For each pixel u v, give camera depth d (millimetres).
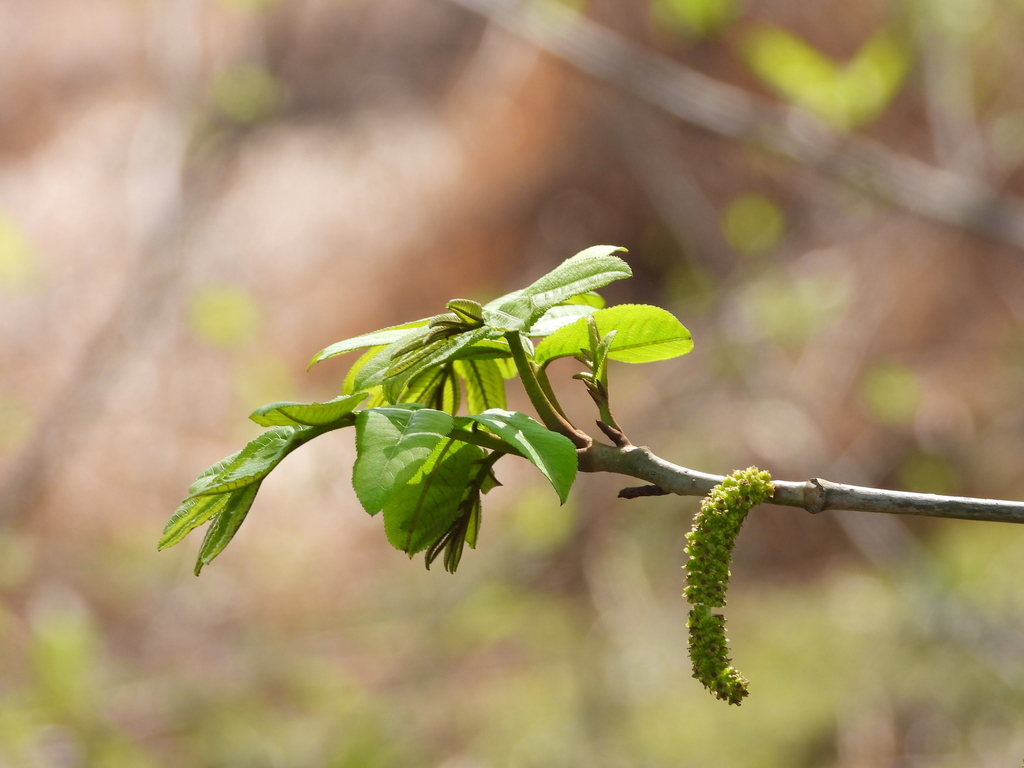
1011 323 8039
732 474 1426
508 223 10867
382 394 1570
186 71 9852
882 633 6648
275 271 11242
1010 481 7324
